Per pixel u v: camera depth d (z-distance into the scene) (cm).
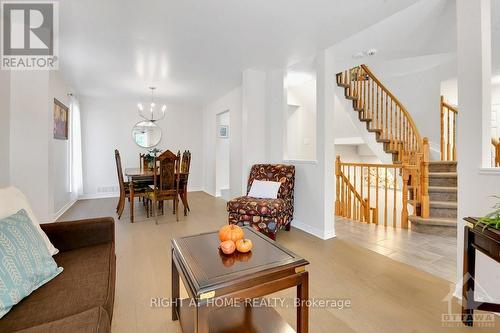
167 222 369
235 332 132
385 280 204
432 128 439
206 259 130
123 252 258
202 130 671
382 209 467
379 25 256
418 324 152
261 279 116
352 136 521
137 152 591
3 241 108
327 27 249
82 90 484
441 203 323
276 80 382
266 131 401
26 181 264
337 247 276
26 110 264
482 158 164
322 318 158
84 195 546
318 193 313
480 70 165
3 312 96
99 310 97
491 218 138
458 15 176
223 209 456
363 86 455
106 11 217
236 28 250
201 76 403
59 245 157
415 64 418
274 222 288
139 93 511
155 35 263
